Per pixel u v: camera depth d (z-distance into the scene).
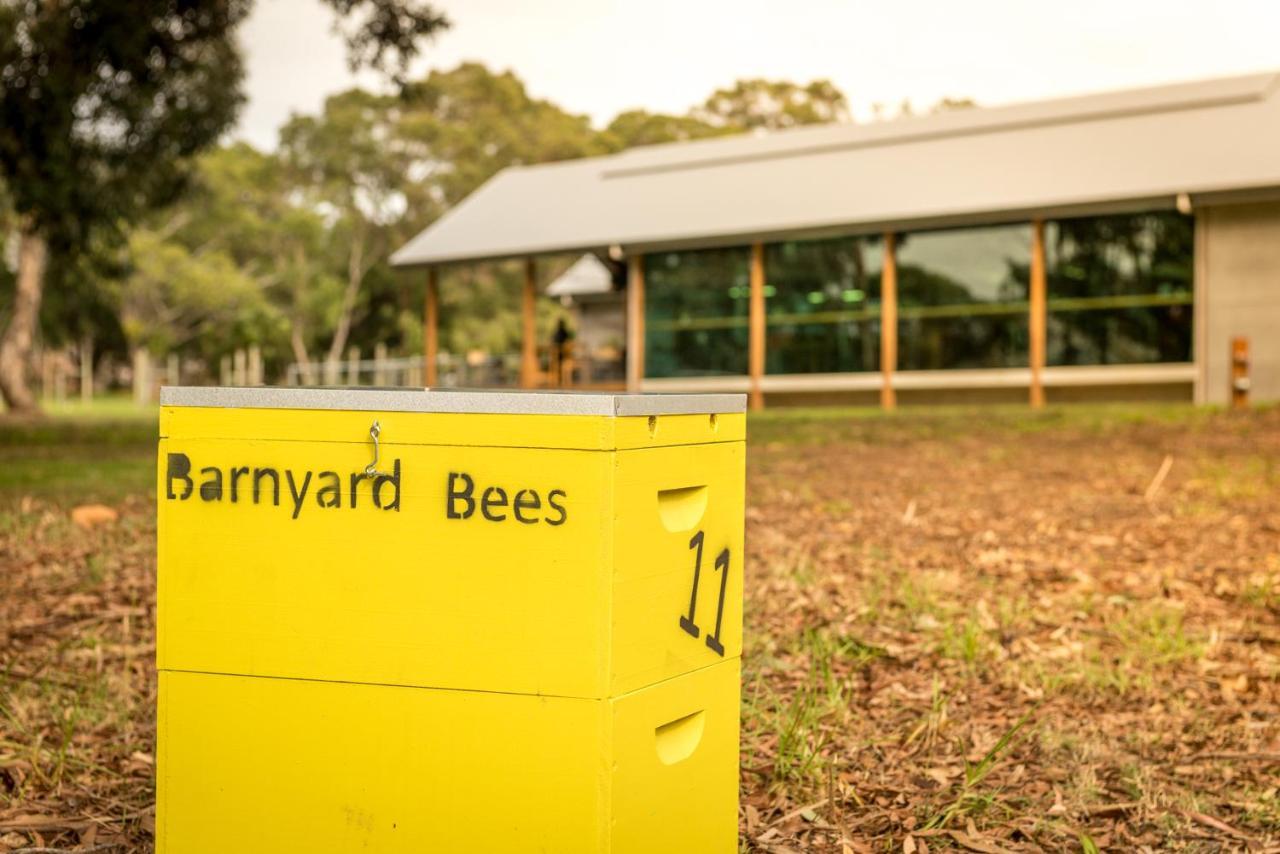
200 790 2.77
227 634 2.74
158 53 21.48
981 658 5.54
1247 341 21.47
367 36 19.97
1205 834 3.71
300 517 2.69
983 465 12.59
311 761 2.70
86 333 56.31
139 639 5.76
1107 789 4.07
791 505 9.99
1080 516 9.30
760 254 25.89
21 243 30.03
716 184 28.16
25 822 3.61
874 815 3.82
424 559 2.62
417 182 65.69
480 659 2.59
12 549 7.91
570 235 27.39
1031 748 4.45
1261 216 22.25
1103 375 23.17
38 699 4.80
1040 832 3.73
